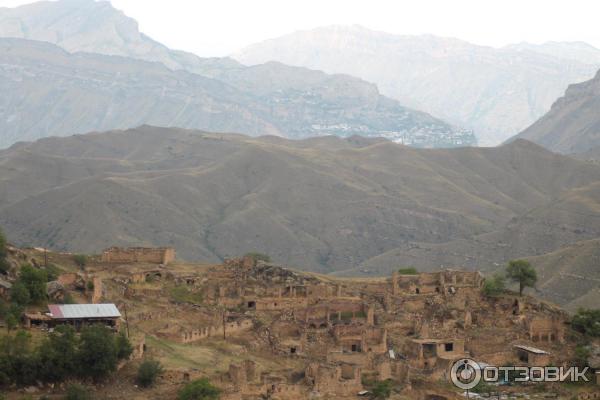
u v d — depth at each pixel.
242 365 176.12
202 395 160.75
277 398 175.50
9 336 162.38
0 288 180.38
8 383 155.62
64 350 160.62
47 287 190.38
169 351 186.88
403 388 196.00
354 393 187.00
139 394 161.75
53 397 154.88
